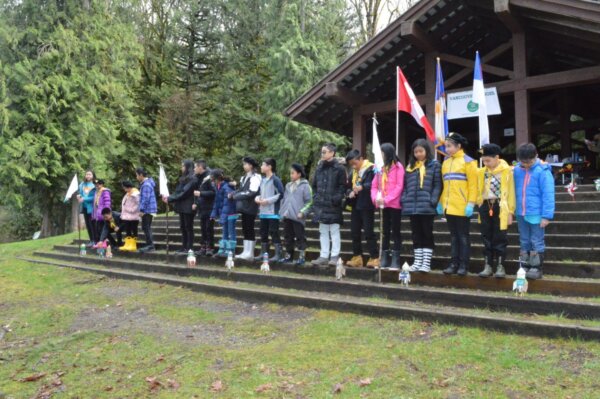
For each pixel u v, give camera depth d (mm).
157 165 22547
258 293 6898
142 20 23109
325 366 4574
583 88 14742
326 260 7590
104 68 19062
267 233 8469
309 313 6156
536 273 5809
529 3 9461
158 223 13836
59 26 17641
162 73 24375
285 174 20938
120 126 20516
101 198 11016
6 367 5574
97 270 9641
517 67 10703
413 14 10977
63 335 6410
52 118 17500
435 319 5348
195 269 8453
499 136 16109
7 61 17500
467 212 6012
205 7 23641
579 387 3781
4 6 17984
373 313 5781
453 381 4047
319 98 12406
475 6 11391
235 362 4918
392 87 13781
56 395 4750
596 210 8148
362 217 7203
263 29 23750
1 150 16562
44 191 18594
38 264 11227
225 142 24609
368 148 21953
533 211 5797
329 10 22000
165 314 6742
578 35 9781
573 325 4641
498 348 4582
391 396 3912
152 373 4953
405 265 6285
